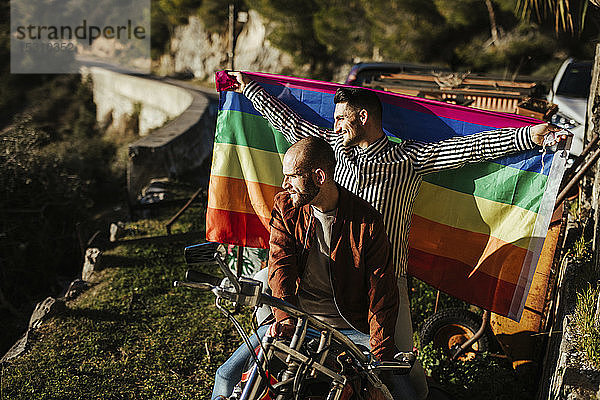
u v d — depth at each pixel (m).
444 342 5.38
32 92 44.75
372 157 3.98
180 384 5.69
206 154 18.50
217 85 4.98
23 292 11.43
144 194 13.26
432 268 4.72
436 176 4.50
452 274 4.65
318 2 34.44
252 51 47.41
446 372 4.99
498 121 4.24
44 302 7.27
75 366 5.95
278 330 3.12
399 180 4.00
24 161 13.59
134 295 7.41
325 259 3.40
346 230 3.28
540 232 4.23
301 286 3.52
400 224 4.08
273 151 5.04
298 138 4.60
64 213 13.07
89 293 7.52
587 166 5.08
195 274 2.76
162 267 8.27
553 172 4.10
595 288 4.32
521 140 3.94
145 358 6.09
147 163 13.94
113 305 7.14
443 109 4.40
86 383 5.66
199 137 18.38
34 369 5.88
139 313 6.99
